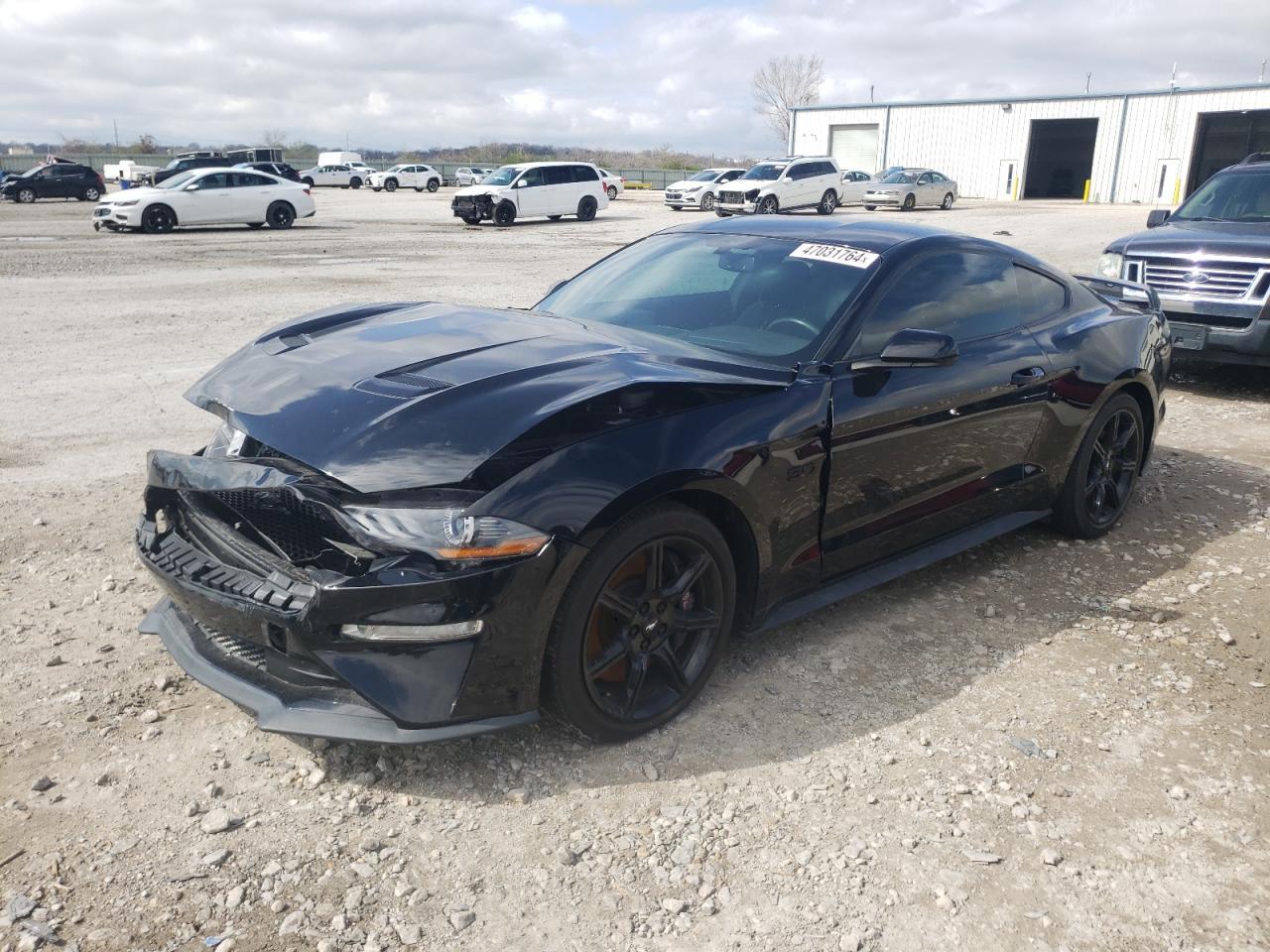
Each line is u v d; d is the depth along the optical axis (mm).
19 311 10508
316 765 2775
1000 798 2750
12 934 2141
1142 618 3900
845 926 2279
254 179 23734
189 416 6449
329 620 2410
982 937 2264
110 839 2457
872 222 4148
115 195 22812
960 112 52625
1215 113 44875
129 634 3463
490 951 2174
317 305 11273
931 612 3896
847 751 2945
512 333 3311
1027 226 26281
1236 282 7375
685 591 2904
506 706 2590
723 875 2426
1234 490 5492
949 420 3664
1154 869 2502
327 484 2467
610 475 2611
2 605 3648
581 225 26766
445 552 2406
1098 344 4461
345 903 2285
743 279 3750
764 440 2994
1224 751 3016
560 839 2525
